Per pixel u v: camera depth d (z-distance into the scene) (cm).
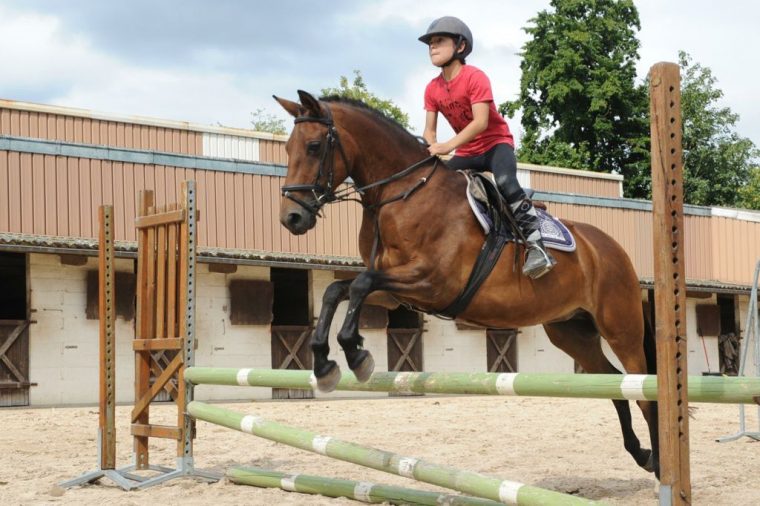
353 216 2277
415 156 621
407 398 2062
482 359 2355
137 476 770
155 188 1997
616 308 682
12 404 1698
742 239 3116
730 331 3177
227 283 1995
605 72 4172
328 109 607
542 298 633
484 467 889
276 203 2177
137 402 804
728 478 795
